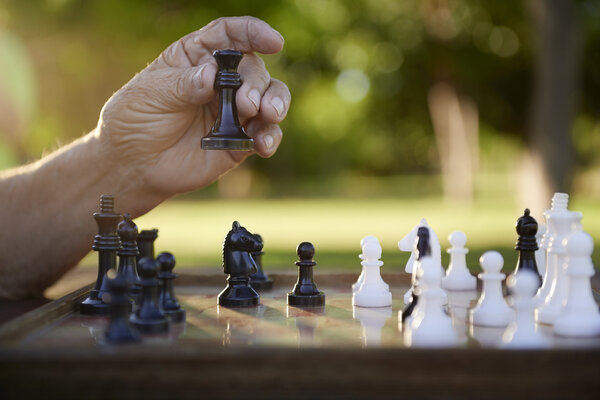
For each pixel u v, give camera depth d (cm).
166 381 57
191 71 80
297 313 75
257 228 383
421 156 962
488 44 427
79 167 85
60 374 57
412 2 439
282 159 907
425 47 459
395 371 57
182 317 71
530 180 316
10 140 252
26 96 284
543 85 303
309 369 57
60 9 352
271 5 394
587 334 64
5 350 57
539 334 64
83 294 78
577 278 66
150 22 366
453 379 57
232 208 617
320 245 279
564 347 58
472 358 57
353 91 726
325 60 546
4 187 87
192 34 84
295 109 644
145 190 87
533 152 312
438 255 75
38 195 86
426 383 57
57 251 87
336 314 75
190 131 85
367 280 80
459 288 88
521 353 57
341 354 57
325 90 678
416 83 526
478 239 291
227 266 80
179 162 85
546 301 71
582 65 435
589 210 485
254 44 83
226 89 78
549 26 298
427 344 62
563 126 301
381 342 64
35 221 86
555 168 302
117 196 87
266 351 57
